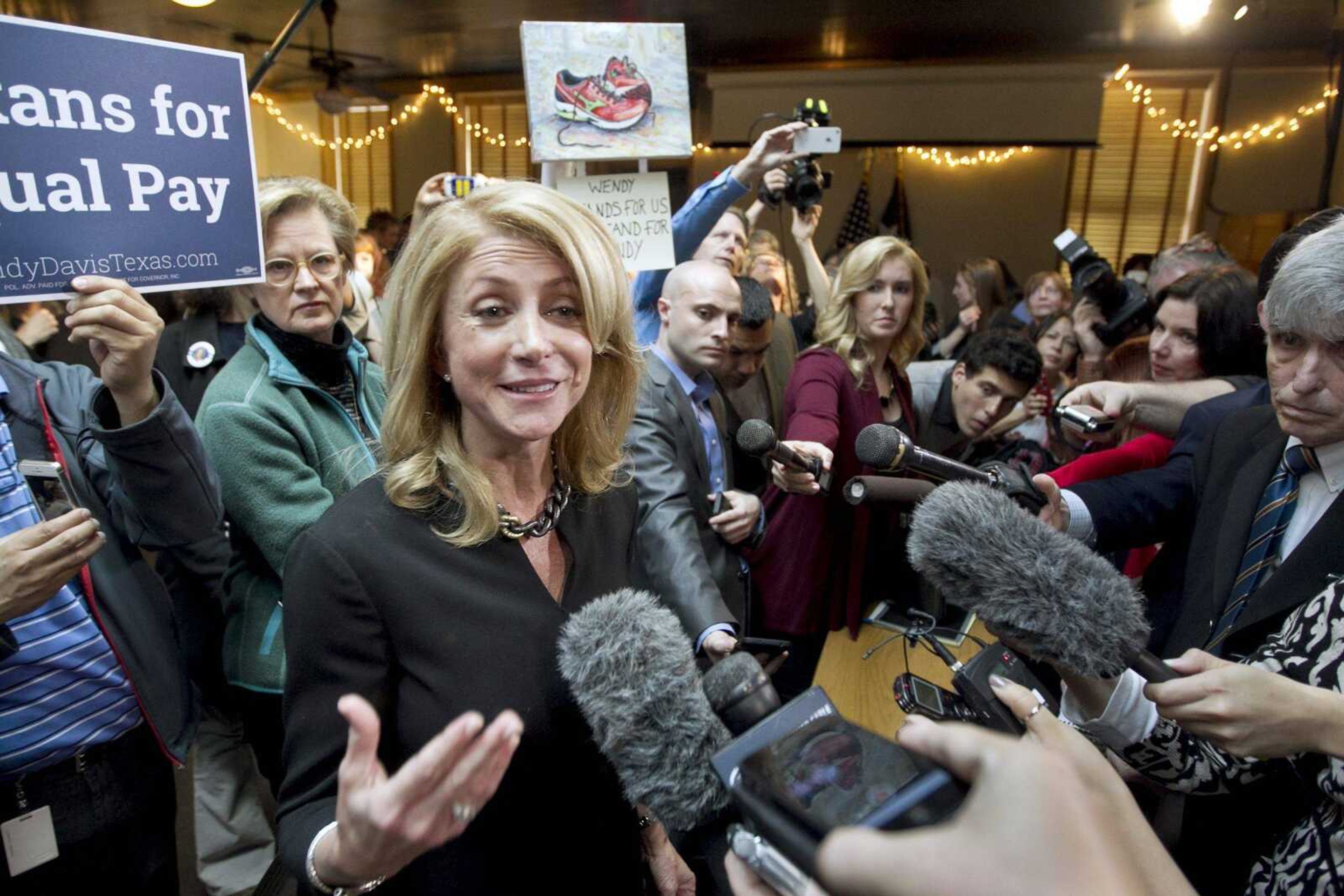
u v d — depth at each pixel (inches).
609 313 32.4
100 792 47.3
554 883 33.4
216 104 44.9
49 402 47.4
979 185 323.0
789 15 220.1
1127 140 309.0
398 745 31.6
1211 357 67.2
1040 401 95.1
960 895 10.9
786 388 78.5
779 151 85.8
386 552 31.0
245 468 52.6
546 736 32.1
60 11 219.3
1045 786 11.9
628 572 39.5
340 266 59.7
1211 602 41.1
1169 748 32.5
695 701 27.6
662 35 78.6
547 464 37.0
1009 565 28.1
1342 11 202.5
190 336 85.9
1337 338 32.8
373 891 31.5
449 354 31.9
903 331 84.9
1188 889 18.3
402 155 368.8
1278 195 292.5
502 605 32.1
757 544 72.4
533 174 361.7
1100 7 205.3
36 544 37.5
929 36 244.7
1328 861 29.5
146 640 48.1
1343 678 28.4
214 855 71.0
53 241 39.7
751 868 20.2
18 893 45.4
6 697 43.4
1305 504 38.9
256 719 58.2
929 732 14.1
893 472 48.9
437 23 231.6
